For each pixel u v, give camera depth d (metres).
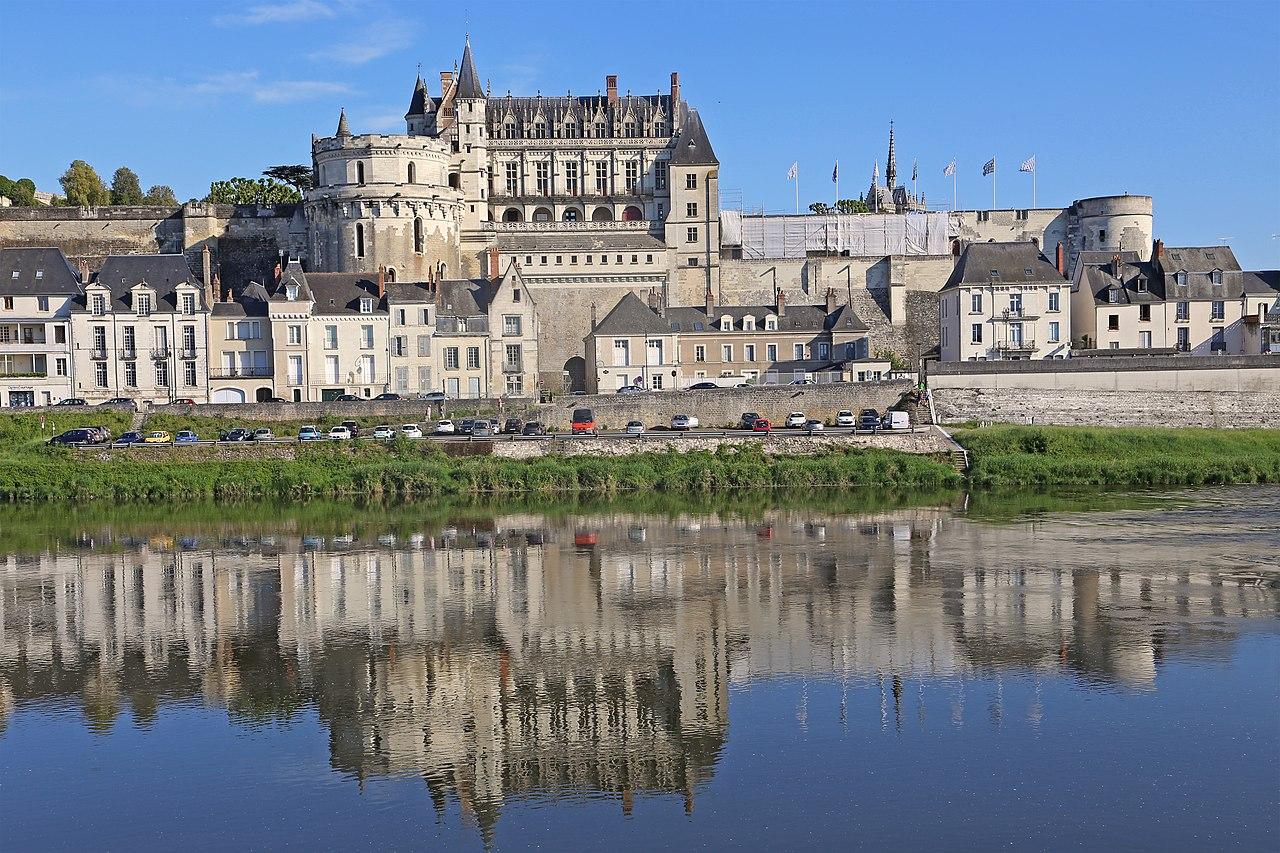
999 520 77.00
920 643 51.34
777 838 34.97
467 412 108.25
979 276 127.88
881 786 37.97
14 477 91.38
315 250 147.38
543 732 42.53
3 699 46.25
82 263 130.75
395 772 39.56
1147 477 92.56
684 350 131.38
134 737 42.50
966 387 108.81
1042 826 35.38
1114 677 46.78
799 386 109.56
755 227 166.12
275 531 76.94
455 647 51.72
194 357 120.81
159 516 83.19
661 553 68.50
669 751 40.78
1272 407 108.00
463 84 157.38
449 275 148.12
